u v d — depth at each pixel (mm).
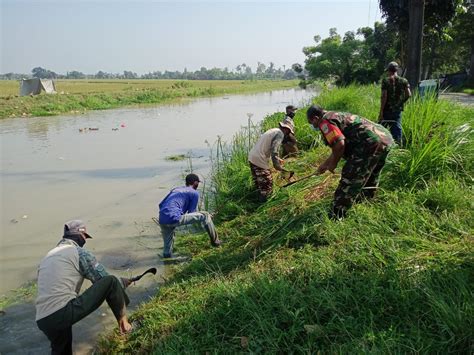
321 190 6062
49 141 16531
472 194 4891
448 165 5637
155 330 3889
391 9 15352
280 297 3580
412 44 10453
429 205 4863
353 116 4906
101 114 28828
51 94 33781
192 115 26719
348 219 4777
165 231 5688
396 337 2922
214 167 10195
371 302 3318
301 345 3145
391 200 5066
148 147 14539
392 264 3689
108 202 8414
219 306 3791
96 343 4062
